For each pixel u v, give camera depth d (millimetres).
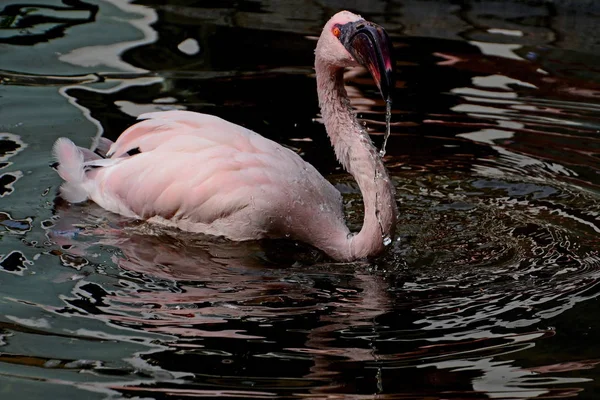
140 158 10289
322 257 9797
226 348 7629
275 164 10047
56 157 10852
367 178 9461
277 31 15703
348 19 9211
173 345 7652
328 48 9344
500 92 13602
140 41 15039
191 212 10055
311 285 8945
